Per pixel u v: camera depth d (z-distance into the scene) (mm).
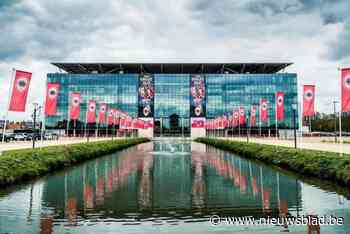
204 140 90812
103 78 118250
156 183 19422
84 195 15703
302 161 23750
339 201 14242
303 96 32469
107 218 11703
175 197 15234
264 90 118688
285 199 14750
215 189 17344
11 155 21875
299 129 109750
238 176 22297
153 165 29797
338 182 18672
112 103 117562
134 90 118375
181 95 119312
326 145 46719
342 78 23344
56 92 34281
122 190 17062
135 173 24109
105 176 22375
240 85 119062
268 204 13797
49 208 13133
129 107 117812
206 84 119312
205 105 118750
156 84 119562
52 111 34062
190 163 31625
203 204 13852
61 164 27312
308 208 13070
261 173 23766
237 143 49406
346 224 10953
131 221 11344
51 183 19297
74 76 117812
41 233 10039
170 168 27312
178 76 120000
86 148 36844
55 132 114750
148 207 13312
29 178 20953
